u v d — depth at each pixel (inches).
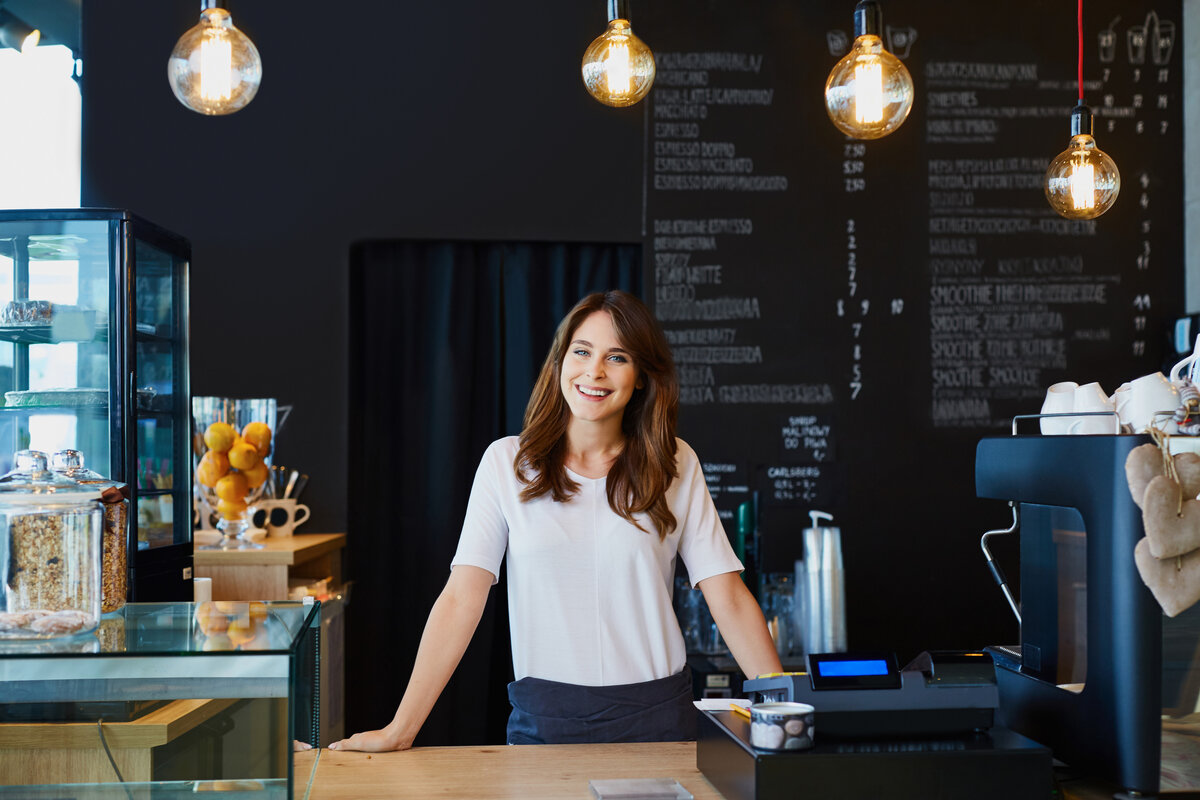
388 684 138.5
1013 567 143.3
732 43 143.5
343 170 139.3
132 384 102.7
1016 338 145.3
